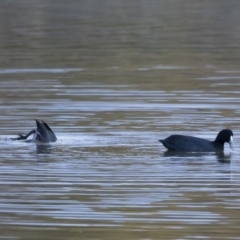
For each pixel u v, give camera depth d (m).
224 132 25.28
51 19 66.75
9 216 18.59
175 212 18.78
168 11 73.69
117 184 21.25
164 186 21.12
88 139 26.72
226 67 43.28
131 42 53.81
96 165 23.27
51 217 18.52
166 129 28.09
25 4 78.62
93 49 50.69
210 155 24.97
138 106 32.28
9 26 62.50
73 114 30.84
